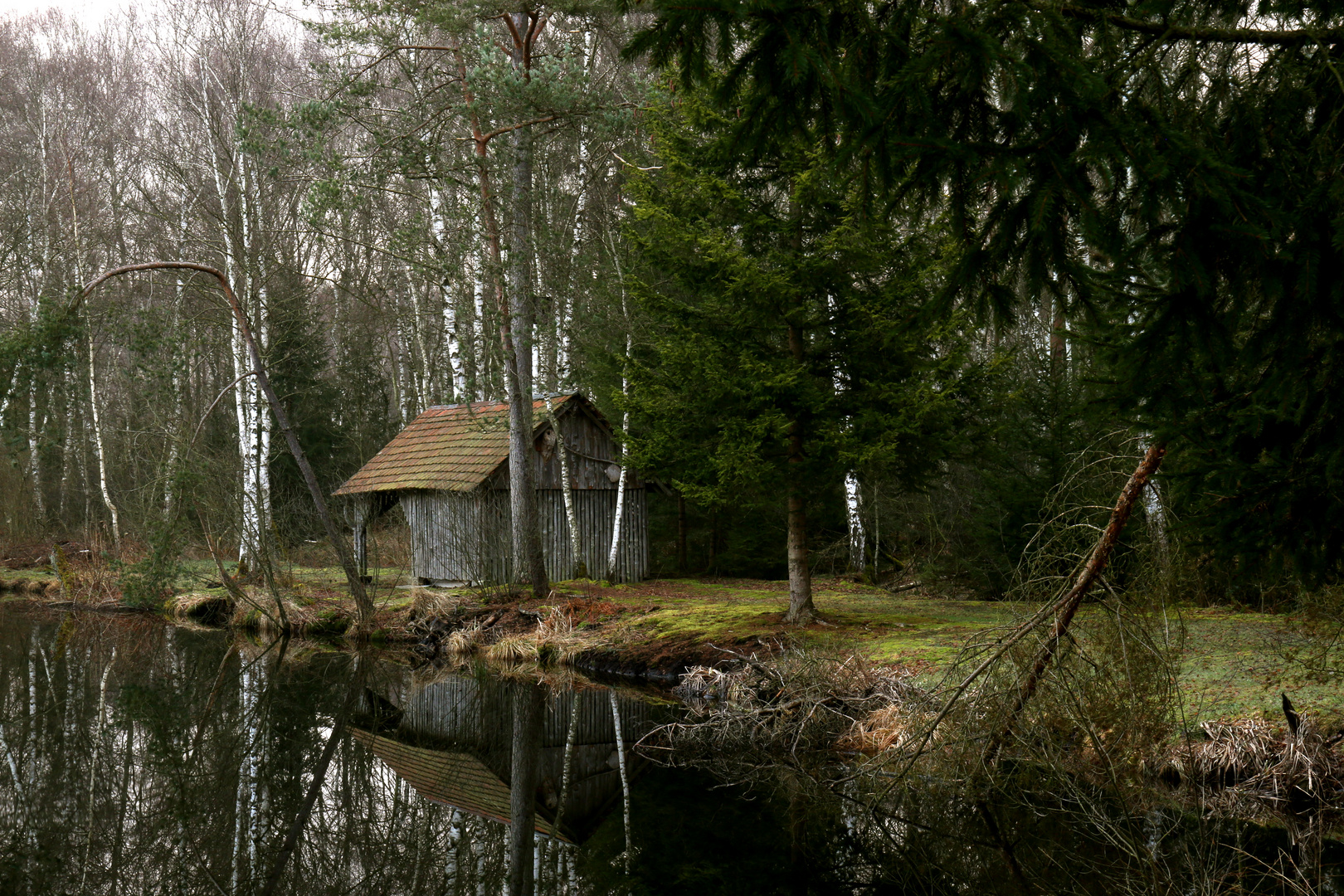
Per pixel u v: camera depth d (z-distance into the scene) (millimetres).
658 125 12883
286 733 11727
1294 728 7602
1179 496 4816
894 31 3744
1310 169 3709
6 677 15031
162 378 18844
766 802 8539
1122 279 3926
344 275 30594
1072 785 7461
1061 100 3420
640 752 10430
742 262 12039
